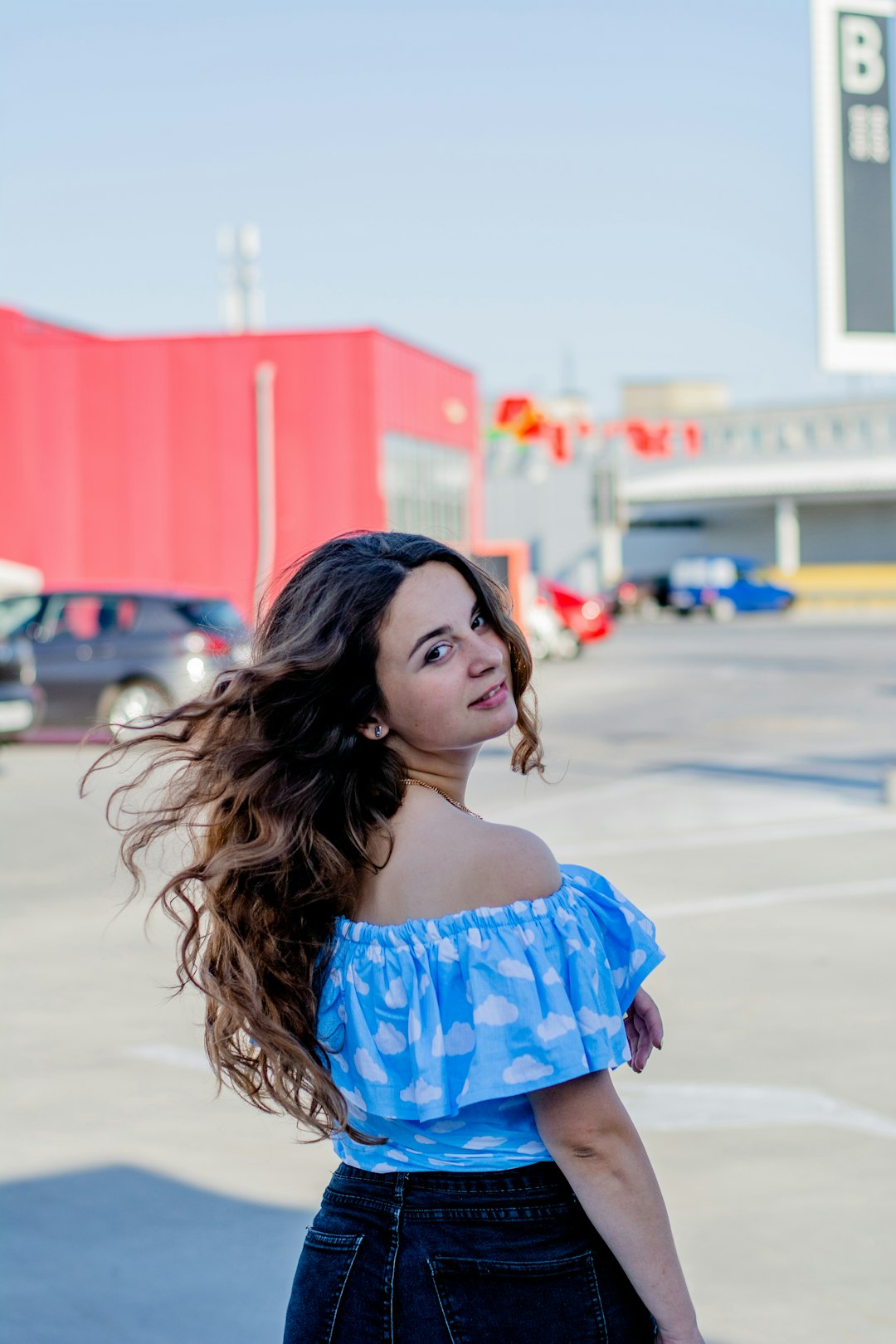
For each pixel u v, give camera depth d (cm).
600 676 2519
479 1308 163
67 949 727
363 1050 168
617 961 171
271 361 2586
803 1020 582
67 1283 374
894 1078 512
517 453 5950
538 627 2855
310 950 173
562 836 1032
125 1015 609
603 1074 162
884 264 1170
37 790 1335
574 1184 162
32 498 2642
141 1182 438
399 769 175
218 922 177
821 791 1235
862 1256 379
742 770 1374
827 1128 466
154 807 189
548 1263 164
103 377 2622
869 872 894
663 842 1005
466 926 163
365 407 2564
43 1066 543
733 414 5894
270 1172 446
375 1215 171
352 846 170
